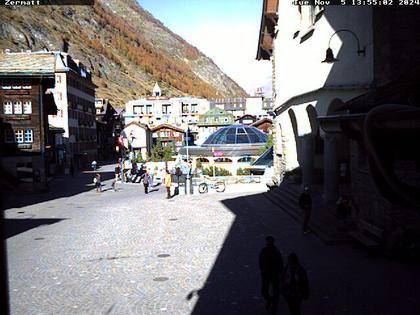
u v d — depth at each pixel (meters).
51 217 24.45
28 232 20.16
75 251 16.11
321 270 12.66
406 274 12.06
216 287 11.64
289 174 29.25
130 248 16.34
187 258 14.67
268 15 31.42
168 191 31.11
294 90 25.95
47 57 42.25
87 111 84.56
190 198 30.91
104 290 11.64
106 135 106.81
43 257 15.34
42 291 11.65
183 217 22.80
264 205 25.81
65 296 11.23
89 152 84.81
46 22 182.12
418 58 16.72
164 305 10.44
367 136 4.10
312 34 22.72
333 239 15.77
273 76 34.56
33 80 40.88
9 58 41.72
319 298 10.49
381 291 10.82
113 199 32.31
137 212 25.14
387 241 13.70
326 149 20.59
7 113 40.47
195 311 10.00
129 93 195.50
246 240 16.95
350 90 19.25
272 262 9.73
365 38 18.36
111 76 199.88
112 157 110.75
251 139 55.38
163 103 118.75
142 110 118.88
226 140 55.31
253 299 10.68
